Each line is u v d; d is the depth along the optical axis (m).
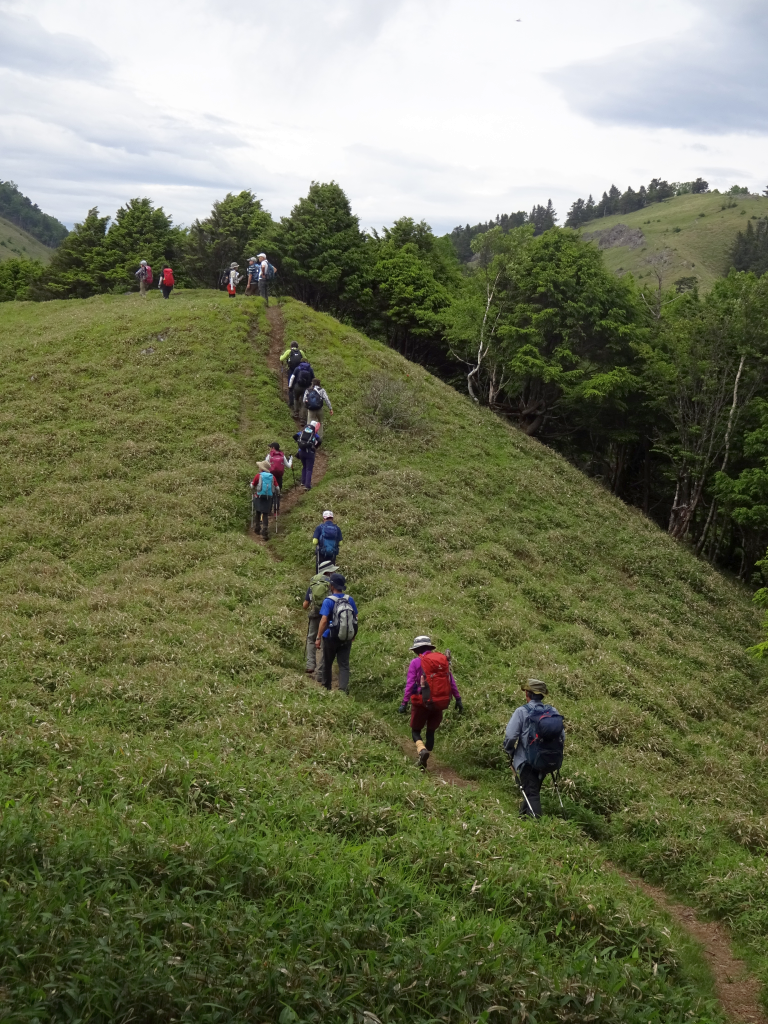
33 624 15.39
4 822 6.40
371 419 32.44
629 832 11.43
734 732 17.66
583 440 51.53
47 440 27.00
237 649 15.10
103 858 6.16
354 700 14.33
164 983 4.80
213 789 8.57
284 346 37.91
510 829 9.40
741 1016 7.32
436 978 5.67
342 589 14.60
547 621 20.72
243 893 6.37
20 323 44.53
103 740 10.03
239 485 25.31
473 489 29.55
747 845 11.62
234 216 63.97
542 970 6.11
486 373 47.59
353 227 57.56
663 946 7.64
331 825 8.38
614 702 16.61
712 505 41.62
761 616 28.59
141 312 40.59
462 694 15.24
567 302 41.06
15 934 4.92
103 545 21.06
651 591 27.19
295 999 5.01
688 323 39.69
